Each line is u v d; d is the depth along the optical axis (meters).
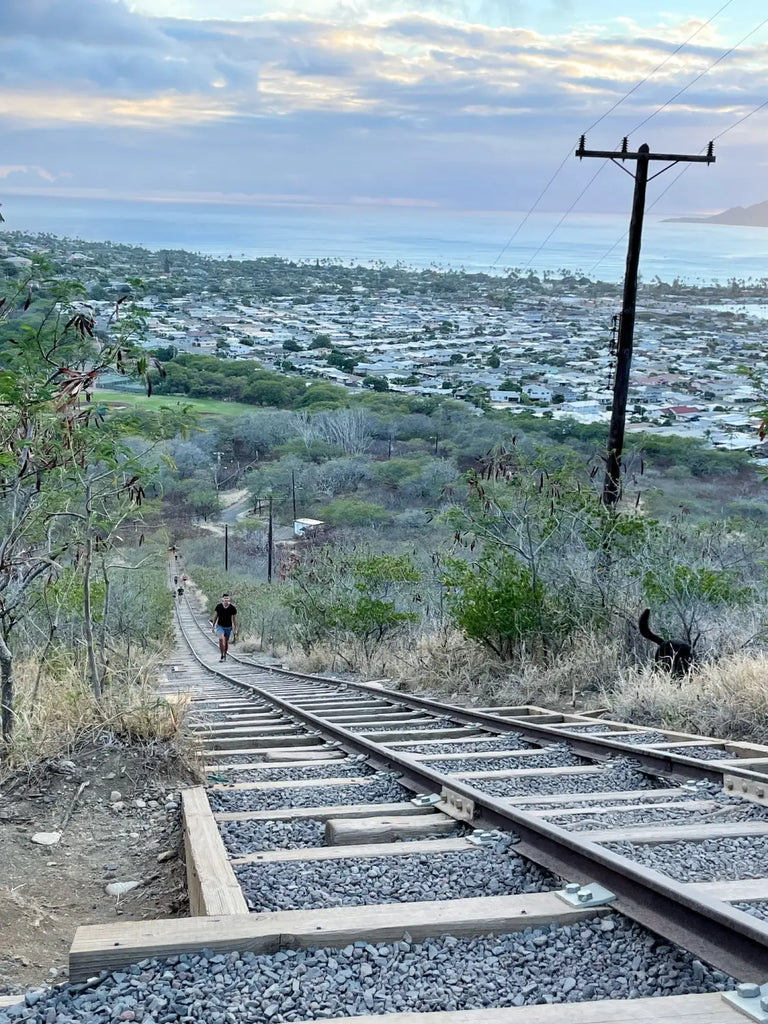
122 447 6.99
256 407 104.56
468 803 5.30
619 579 12.48
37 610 10.30
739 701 8.62
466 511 13.52
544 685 11.40
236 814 5.52
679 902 3.44
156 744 6.70
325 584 22.70
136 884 4.84
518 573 13.02
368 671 16.88
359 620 18.84
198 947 3.42
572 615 12.59
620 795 6.01
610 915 3.74
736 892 3.88
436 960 3.43
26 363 6.18
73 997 3.23
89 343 6.32
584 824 5.21
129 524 9.20
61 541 7.85
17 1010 3.18
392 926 3.57
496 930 3.65
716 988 3.11
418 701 11.22
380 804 5.80
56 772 6.23
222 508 82.81
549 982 3.25
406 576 19.77
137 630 20.72
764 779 5.79
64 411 6.24
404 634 18.91
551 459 13.73
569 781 6.69
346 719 10.41
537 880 4.31
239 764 7.54
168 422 7.18
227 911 3.76
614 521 13.07
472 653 13.33
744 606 11.89
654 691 9.45
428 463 69.44
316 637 22.88
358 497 68.50
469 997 3.17
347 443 85.31
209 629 48.41
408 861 4.62
